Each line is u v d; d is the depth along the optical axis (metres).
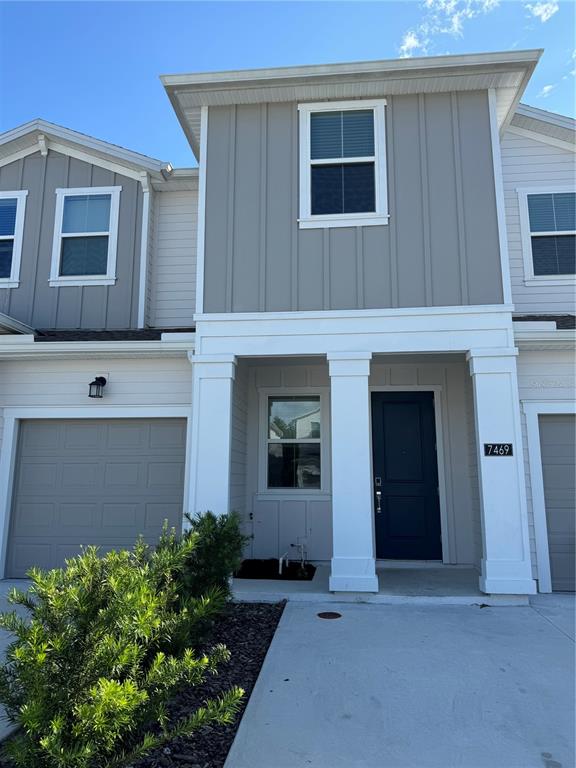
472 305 6.54
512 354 6.38
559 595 6.37
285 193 7.02
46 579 2.59
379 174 6.92
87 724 2.24
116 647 2.41
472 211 6.75
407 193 6.86
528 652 4.50
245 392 8.16
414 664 4.25
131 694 2.28
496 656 4.41
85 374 7.59
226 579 4.89
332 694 3.73
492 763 2.90
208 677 4.00
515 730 3.26
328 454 8.23
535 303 8.42
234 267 6.93
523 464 6.25
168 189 9.60
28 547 7.43
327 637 4.88
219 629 5.14
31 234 9.38
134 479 7.48
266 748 3.04
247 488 8.20
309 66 6.74
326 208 7.00
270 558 8.06
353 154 7.08
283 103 7.22
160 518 7.38
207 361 6.74
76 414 7.53
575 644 4.70
